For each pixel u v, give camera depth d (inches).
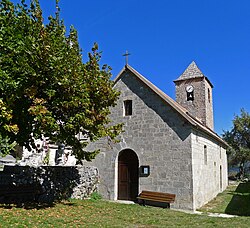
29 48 343.9
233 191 877.8
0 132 370.9
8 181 469.1
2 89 330.0
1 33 337.7
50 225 323.3
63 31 435.8
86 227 327.6
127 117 625.0
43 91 381.1
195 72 900.0
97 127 442.0
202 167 597.9
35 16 393.1
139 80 625.6
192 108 877.2
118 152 624.4
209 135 682.8
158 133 576.4
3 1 368.5
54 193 527.2
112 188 617.0
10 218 333.4
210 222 387.5
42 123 365.4
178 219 407.5
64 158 874.8
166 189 542.6
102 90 440.1
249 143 1626.5
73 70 386.3
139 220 389.4
